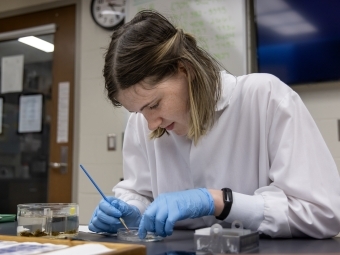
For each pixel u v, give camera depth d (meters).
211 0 2.32
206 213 0.98
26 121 2.94
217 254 0.72
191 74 1.03
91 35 2.79
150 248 0.80
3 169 2.98
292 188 0.99
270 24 2.19
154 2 2.48
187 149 1.21
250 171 1.16
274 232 0.96
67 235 0.93
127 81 0.96
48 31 2.92
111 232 1.08
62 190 2.78
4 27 3.09
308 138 1.05
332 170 1.04
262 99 1.13
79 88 2.80
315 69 2.08
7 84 3.03
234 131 1.17
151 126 1.04
